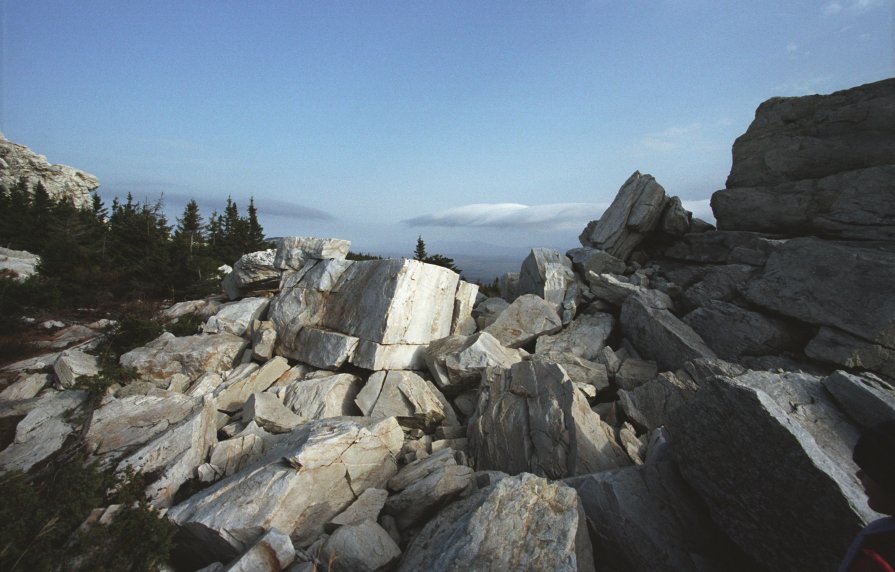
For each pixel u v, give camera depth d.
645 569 5.38
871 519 4.02
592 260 17.16
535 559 4.59
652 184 17.78
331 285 14.21
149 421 9.65
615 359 12.00
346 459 7.30
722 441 5.48
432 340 13.05
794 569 4.45
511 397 9.20
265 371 12.39
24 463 8.46
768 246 12.84
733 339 11.47
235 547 5.94
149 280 24.78
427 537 5.89
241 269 17.84
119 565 5.22
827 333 10.01
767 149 15.51
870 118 13.30
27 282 19.80
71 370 11.74
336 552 5.60
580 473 7.23
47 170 81.25
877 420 5.98
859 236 11.95
